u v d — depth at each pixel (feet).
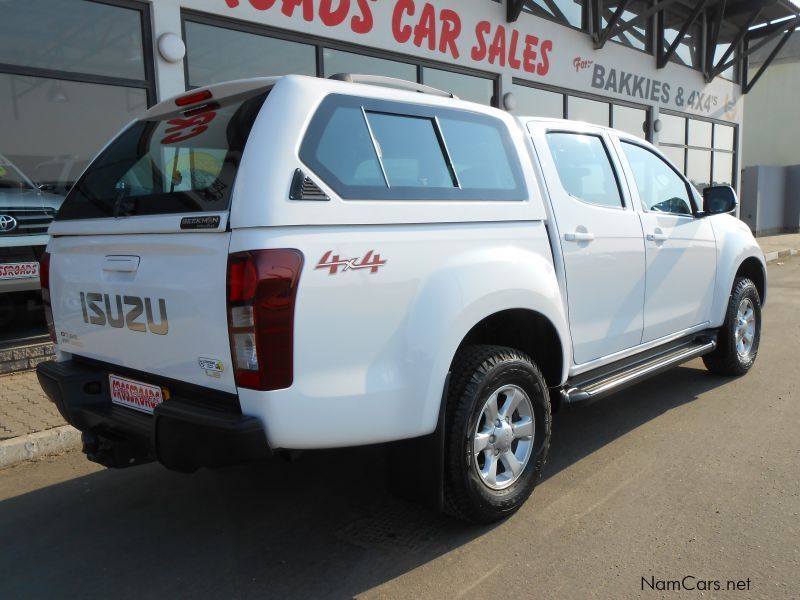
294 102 8.05
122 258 8.79
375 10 27.30
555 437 13.51
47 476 12.55
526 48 35.09
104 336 9.33
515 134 11.00
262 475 12.21
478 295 9.04
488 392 9.33
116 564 9.28
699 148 53.83
